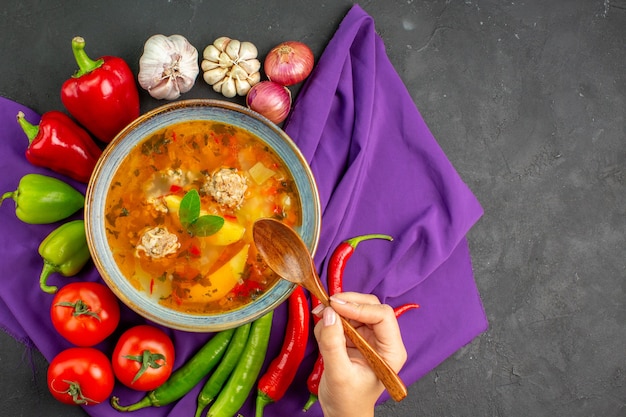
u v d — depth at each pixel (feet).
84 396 2.45
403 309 2.69
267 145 2.45
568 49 2.92
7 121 2.60
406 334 2.74
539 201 2.90
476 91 2.88
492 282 2.87
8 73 2.65
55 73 2.67
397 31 2.84
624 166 2.93
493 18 2.88
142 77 2.59
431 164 2.76
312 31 2.79
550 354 2.88
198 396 2.62
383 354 2.35
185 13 2.73
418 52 2.85
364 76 2.72
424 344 2.74
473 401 2.84
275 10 2.77
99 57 2.69
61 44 2.68
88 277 2.61
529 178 2.90
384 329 2.31
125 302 2.32
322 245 2.68
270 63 2.67
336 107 2.75
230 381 2.60
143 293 2.41
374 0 2.82
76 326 2.43
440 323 2.76
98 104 2.45
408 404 2.80
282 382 2.59
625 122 2.92
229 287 2.44
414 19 2.85
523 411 2.86
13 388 2.61
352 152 2.72
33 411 2.61
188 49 2.61
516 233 2.89
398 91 2.76
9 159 2.59
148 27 2.71
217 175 2.40
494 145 2.89
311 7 2.79
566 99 2.92
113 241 2.41
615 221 2.92
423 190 2.77
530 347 2.87
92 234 2.31
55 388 2.44
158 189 2.44
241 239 2.45
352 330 2.20
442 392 2.82
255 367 2.59
